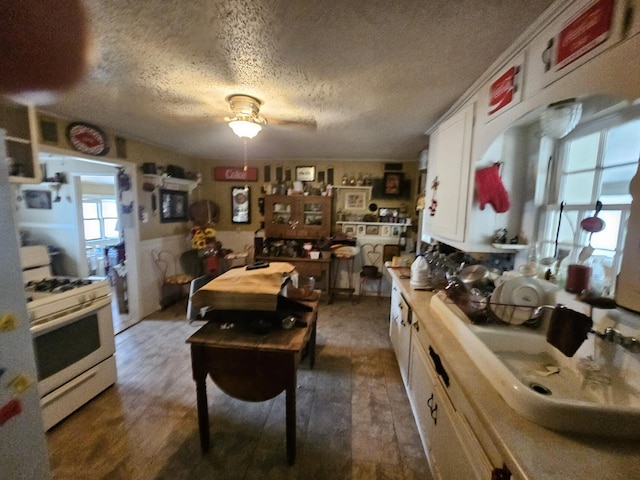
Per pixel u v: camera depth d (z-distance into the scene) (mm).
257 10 1090
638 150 1070
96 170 3664
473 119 1749
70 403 1892
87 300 1995
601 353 987
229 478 1495
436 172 2436
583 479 615
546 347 1211
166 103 2098
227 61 1479
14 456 1110
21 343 1112
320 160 4547
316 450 1668
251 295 1558
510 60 1373
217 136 3154
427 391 1546
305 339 1609
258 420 1905
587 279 1139
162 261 3869
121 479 1480
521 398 802
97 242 5668
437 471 1339
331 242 4371
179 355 2697
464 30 1197
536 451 684
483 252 1800
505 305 1289
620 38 804
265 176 4660
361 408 2025
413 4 1041
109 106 2174
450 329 1414
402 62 1470
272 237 4480
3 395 1069
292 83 1738
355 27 1188
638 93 761
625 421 723
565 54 1025
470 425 999
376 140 3189
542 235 1600
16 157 1813
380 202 4520
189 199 4449
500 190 1638
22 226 4105
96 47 1330
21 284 1109
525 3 1025
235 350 1518
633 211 813
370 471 1540
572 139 1425
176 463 1575
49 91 1694
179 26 1185
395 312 2670
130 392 2164
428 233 2740
